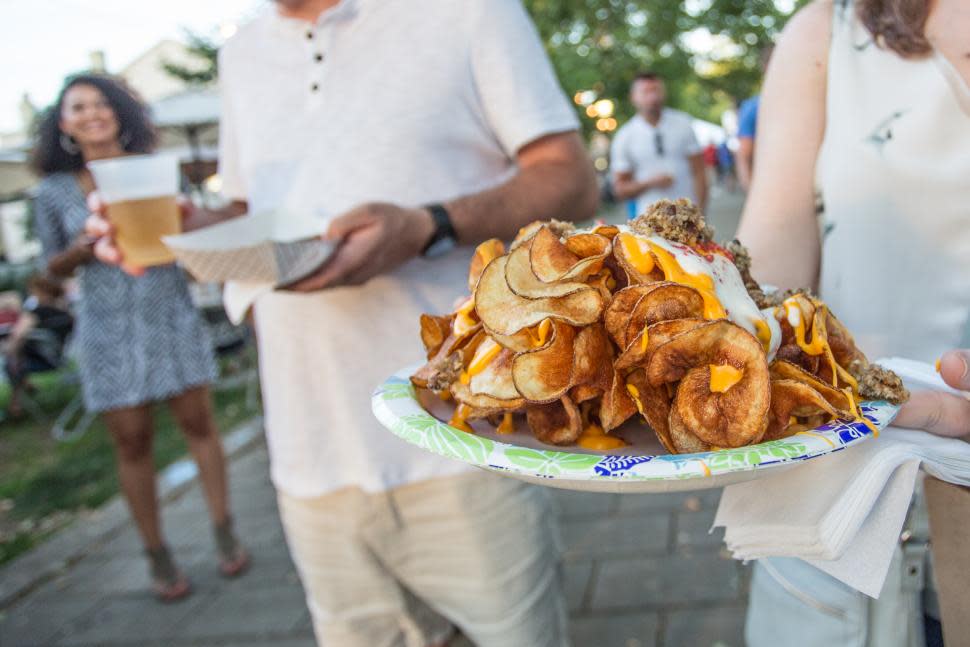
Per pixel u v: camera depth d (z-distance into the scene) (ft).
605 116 33.73
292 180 5.18
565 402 2.77
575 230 3.09
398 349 4.99
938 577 2.90
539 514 5.37
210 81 24.79
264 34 5.26
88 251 9.36
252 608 9.70
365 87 4.89
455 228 4.56
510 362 2.81
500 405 2.83
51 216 9.83
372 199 4.91
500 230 4.72
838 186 3.77
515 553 5.23
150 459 9.97
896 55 3.55
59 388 22.90
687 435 2.56
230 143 5.95
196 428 10.35
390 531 5.26
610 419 2.67
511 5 4.93
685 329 2.48
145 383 9.61
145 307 9.71
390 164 4.88
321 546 5.46
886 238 3.64
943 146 3.43
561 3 33.45
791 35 4.15
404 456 5.08
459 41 4.83
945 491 2.78
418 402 3.19
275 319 5.21
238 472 14.51
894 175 3.55
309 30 5.00
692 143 18.08
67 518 13.32
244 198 6.14
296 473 5.35
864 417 2.60
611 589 8.92
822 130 4.00
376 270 4.40
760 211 4.13
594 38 34.35
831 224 3.85
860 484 2.64
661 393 2.67
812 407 2.56
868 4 3.62
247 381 21.54
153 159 5.19
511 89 4.82
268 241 4.19
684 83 37.68
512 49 4.83
